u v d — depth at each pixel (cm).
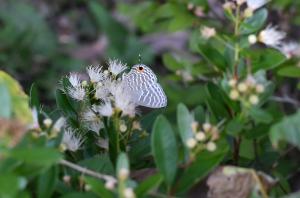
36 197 45
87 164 48
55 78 120
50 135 46
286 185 50
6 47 124
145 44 126
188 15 66
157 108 51
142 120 51
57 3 160
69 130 49
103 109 48
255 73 47
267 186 46
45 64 126
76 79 51
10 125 41
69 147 48
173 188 45
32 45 128
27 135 44
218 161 45
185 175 45
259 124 47
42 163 41
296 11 73
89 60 134
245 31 48
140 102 50
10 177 41
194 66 64
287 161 54
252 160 51
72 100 50
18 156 41
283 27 73
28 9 134
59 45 134
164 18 75
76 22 154
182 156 47
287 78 69
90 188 44
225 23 66
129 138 50
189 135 46
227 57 49
